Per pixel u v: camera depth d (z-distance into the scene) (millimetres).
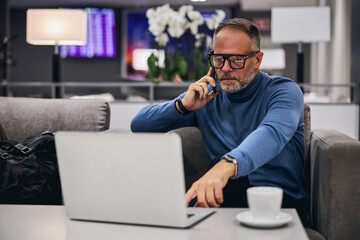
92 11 10398
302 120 1676
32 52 10797
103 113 2316
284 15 4730
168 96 3842
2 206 1184
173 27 4012
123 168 953
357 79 4379
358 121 3879
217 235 896
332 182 1455
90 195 998
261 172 1593
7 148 1866
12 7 10648
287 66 10578
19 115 2297
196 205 1159
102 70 10656
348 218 1453
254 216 953
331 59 7672
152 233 917
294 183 1614
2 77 6102
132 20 10562
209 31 9375
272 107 1515
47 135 1972
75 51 10438
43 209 1146
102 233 927
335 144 1465
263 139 1318
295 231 913
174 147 900
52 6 10539
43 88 10789
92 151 972
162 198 934
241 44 1517
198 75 3955
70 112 2297
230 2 10180
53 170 1872
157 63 4059
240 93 1635
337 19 7062
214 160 1622
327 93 8125
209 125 1726
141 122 1789
